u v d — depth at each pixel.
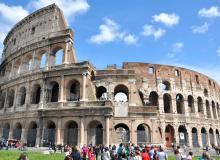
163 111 78.06
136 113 65.94
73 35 73.62
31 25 83.75
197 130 81.62
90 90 64.25
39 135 63.94
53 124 68.88
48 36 76.12
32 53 77.31
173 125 77.62
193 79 88.19
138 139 64.19
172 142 77.12
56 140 61.34
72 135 62.88
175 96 81.31
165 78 82.44
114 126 64.88
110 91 69.19
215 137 87.38
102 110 60.22
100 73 71.81
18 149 58.03
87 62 65.69
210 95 93.06
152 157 28.09
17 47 86.31
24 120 68.94
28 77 73.12
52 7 79.25
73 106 63.09
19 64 83.81
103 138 58.34
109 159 31.70
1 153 43.62
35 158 38.50
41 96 67.94
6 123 75.25
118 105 66.75
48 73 69.25
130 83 70.06
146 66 82.12
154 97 82.19
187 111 81.50
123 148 32.72
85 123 60.78
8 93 79.88
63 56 70.06
